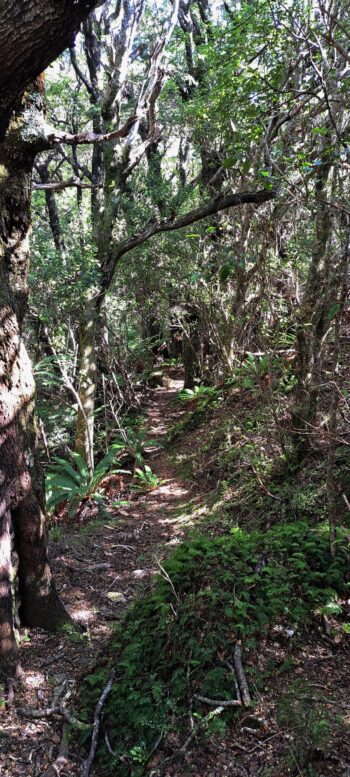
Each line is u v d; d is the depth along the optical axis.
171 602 3.92
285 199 5.16
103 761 3.26
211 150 9.16
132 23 8.89
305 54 4.50
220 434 8.89
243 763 2.93
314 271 5.29
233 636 3.54
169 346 19.53
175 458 9.67
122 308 12.70
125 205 10.77
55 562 6.07
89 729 3.44
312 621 3.64
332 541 3.99
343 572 3.94
